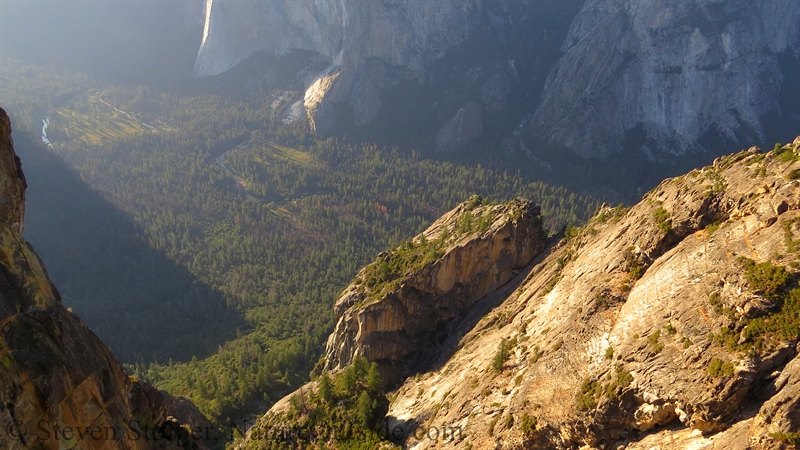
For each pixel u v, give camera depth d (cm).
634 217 6694
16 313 3281
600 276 6284
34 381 3145
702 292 4869
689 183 6019
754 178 5188
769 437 3859
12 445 2948
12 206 3694
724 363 4306
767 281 4341
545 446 5653
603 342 5550
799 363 3969
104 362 3869
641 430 4900
